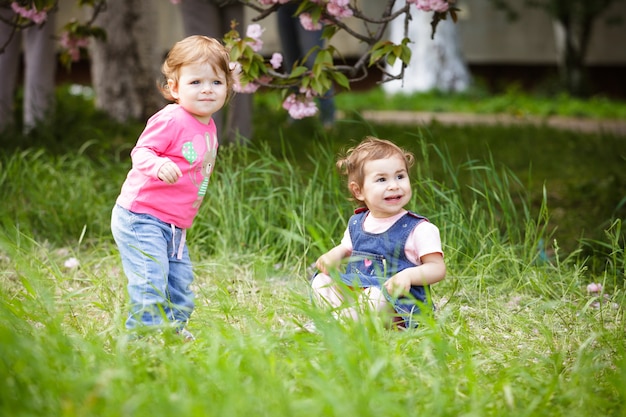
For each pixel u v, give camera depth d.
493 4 26.81
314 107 6.02
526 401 3.62
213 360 3.58
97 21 13.88
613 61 29.36
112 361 3.74
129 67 13.96
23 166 8.15
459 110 22.42
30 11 6.52
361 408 3.17
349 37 25.59
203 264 5.82
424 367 3.78
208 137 4.62
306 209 6.50
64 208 7.05
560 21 26.98
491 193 8.11
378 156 4.75
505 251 5.85
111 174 7.94
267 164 6.97
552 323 4.85
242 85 5.76
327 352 3.89
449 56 26.20
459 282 5.54
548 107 22.80
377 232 4.82
